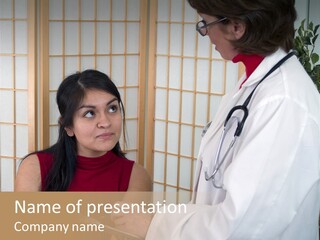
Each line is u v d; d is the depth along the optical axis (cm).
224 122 146
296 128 125
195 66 356
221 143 142
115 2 362
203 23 138
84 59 361
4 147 368
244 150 125
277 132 125
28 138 357
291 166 124
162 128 377
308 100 130
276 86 132
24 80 354
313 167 126
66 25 352
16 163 368
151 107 376
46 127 355
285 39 136
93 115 177
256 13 128
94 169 188
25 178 189
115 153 195
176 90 365
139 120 378
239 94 146
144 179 193
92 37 361
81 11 355
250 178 123
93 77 179
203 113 358
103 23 362
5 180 372
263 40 132
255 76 139
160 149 380
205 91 355
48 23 346
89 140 178
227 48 138
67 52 355
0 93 361
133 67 373
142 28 367
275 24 131
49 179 188
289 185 124
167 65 367
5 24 350
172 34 361
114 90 180
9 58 354
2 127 365
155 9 362
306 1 321
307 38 279
